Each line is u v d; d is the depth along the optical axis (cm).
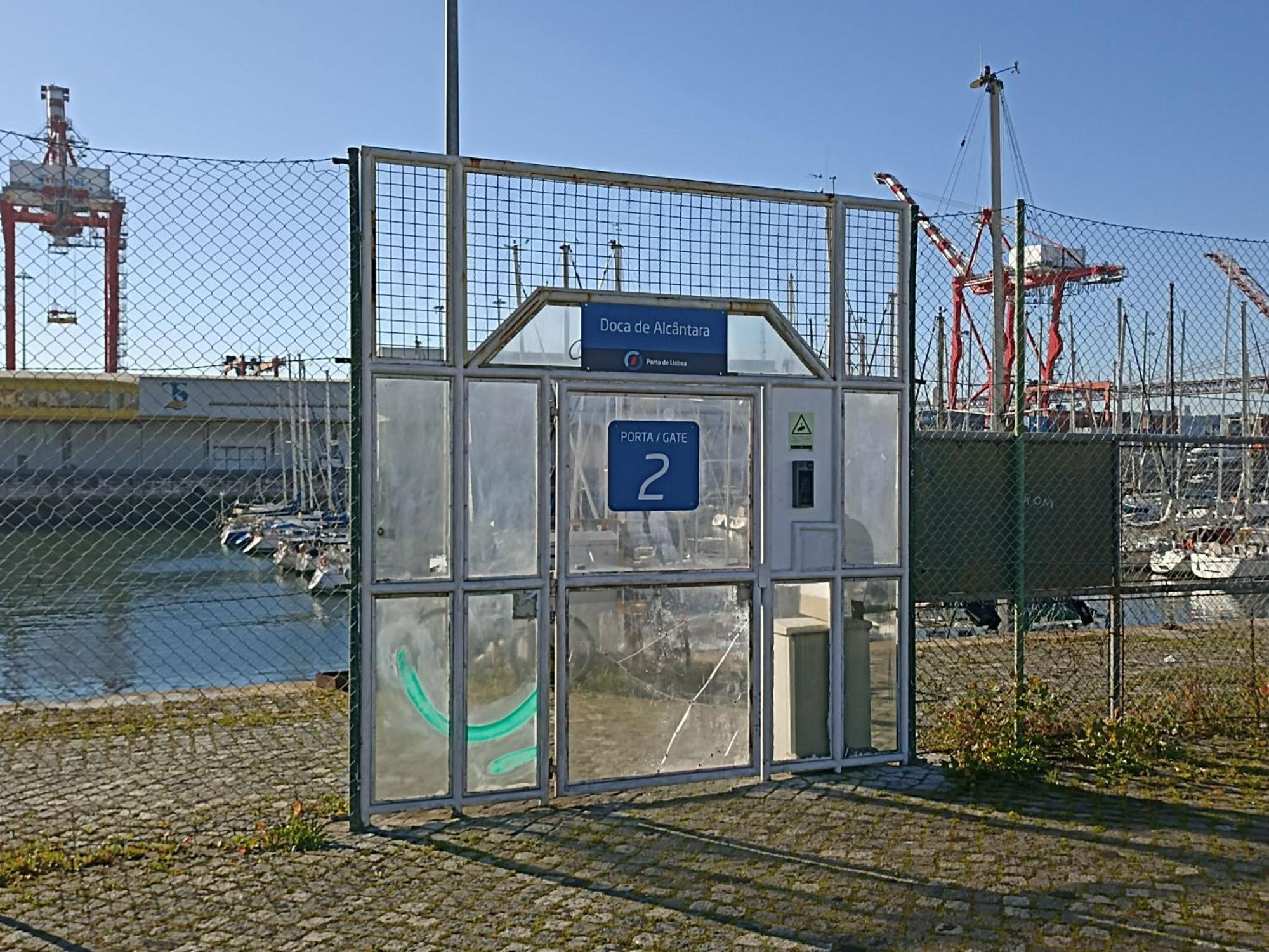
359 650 557
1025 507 707
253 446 1573
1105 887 475
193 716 793
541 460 590
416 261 568
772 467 642
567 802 595
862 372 666
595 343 601
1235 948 416
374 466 562
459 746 575
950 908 453
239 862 505
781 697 655
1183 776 648
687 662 624
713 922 439
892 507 676
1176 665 948
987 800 602
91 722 771
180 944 419
